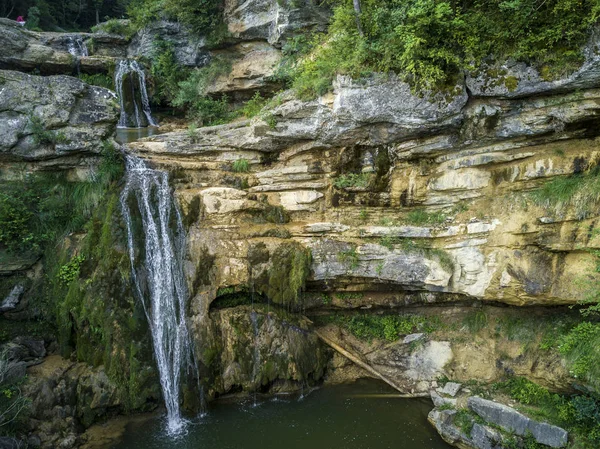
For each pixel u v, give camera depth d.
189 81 19.88
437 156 12.18
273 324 12.55
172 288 12.27
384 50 11.11
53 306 12.13
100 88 13.74
